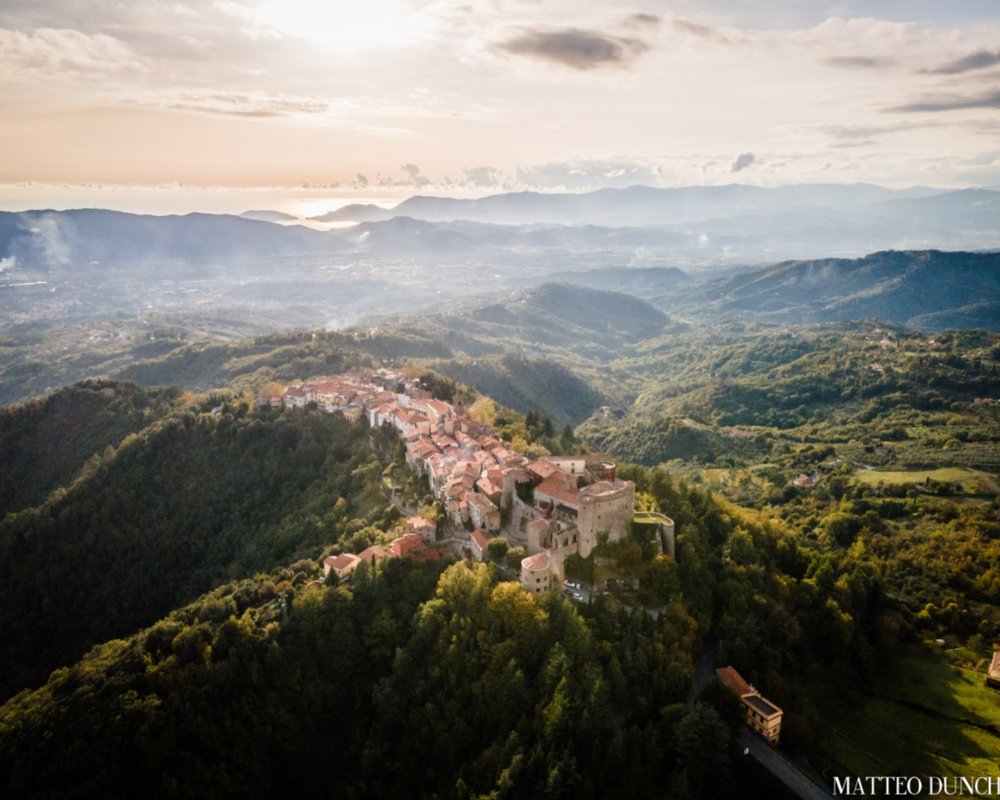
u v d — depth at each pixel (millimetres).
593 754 112938
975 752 134375
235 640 143125
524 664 131375
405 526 177750
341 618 146000
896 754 132625
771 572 177000
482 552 159625
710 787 112688
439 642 136250
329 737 135750
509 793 110250
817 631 166375
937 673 164875
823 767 122625
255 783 127125
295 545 198625
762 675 139250
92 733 126500
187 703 132125
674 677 128000
